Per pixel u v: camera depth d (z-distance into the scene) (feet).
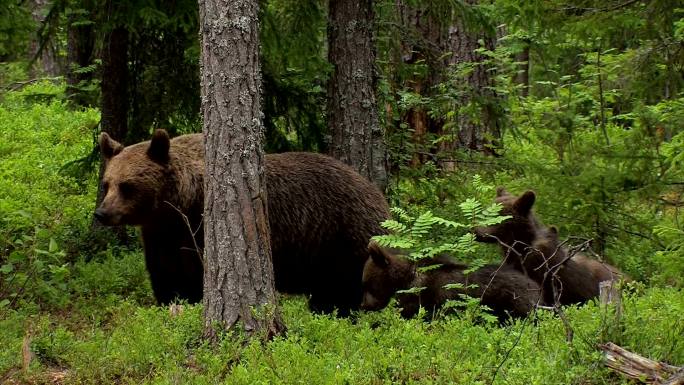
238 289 32.68
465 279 40.01
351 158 51.88
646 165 47.29
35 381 32.89
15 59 118.42
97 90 72.28
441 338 32.32
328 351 32.94
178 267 42.09
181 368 30.76
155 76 56.24
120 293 49.73
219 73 32.37
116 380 32.40
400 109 67.46
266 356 30.60
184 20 51.75
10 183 71.05
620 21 45.85
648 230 51.21
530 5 47.44
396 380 29.45
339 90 51.98
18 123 94.68
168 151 41.29
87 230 58.90
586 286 44.57
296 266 43.24
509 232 45.55
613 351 27.50
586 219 48.96
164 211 41.22
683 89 46.21
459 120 75.82
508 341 31.27
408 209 59.67
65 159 84.43
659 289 41.73
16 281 45.62
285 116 58.23
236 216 32.55
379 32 58.54
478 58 77.61
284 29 52.75
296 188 42.65
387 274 41.11
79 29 56.95
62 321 43.50
